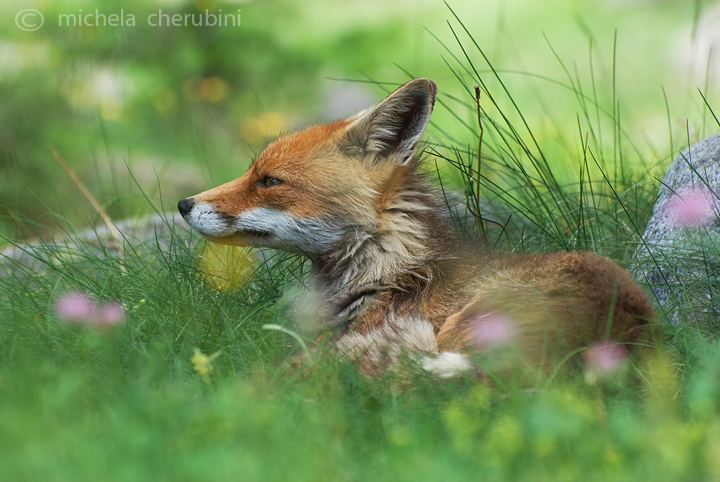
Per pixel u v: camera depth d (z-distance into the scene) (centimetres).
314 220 858
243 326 835
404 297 830
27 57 2153
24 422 579
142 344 779
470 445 564
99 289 926
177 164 2012
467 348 712
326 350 757
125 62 2377
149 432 575
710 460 536
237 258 1038
